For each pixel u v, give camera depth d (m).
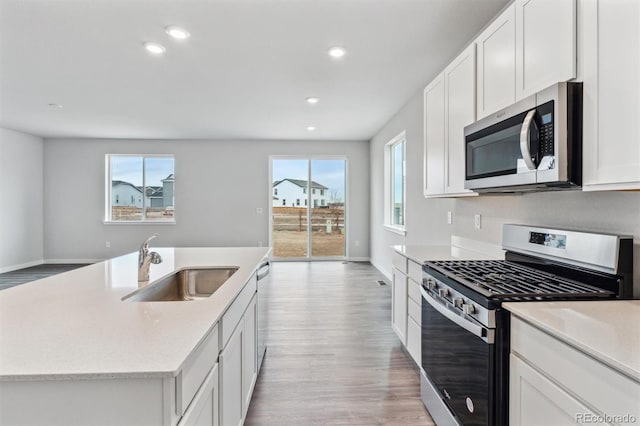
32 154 6.35
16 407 0.82
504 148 1.58
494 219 2.32
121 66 3.17
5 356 0.88
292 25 2.44
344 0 2.14
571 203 1.63
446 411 1.66
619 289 1.30
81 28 2.48
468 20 2.38
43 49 2.82
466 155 1.96
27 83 3.62
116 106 4.49
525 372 1.14
